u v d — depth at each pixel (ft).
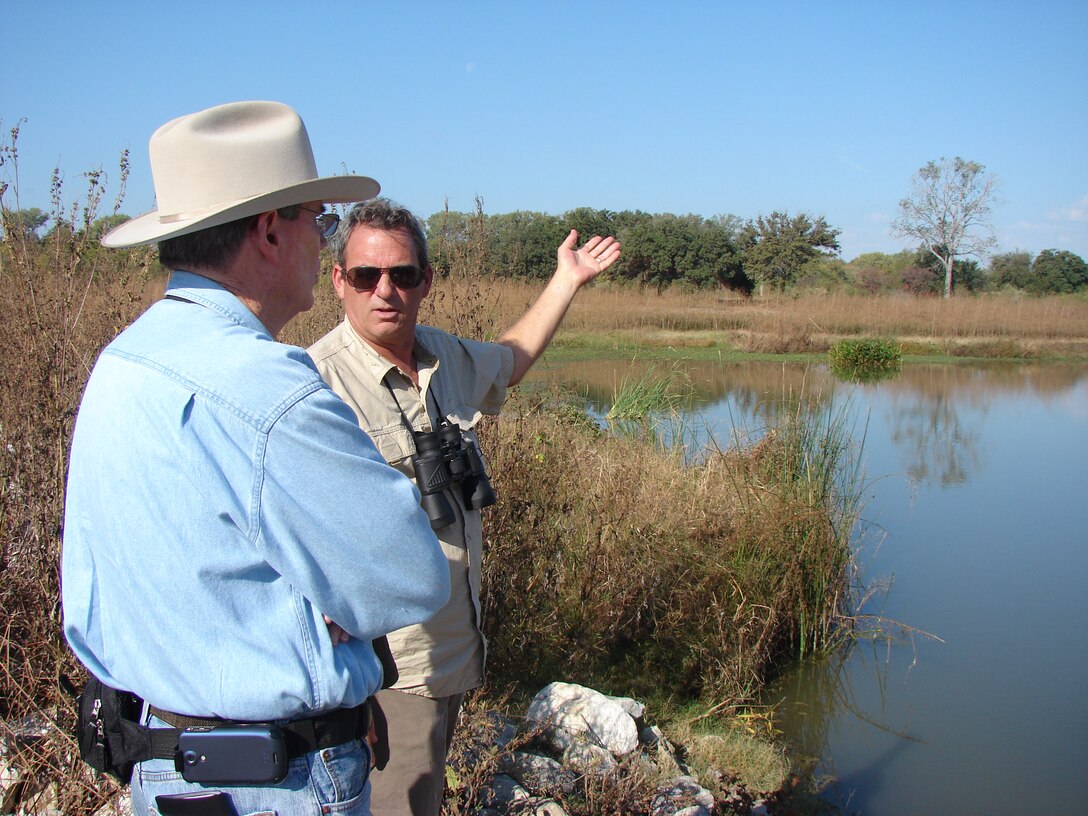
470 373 8.81
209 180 4.87
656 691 15.20
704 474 20.61
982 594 20.34
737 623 16.38
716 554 17.79
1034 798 13.04
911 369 70.74
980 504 28.02
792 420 23.94
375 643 5.68
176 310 4.83
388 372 7.91
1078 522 25.98
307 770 4.71
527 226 116.47
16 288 11.57
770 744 14.20
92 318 12.07
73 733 8.56
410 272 7.72
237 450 4.46
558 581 15.23
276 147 5.05
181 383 4.49
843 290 148.77
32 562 10.09
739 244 158.71
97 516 4.59
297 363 4.75
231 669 4.51
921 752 14.11
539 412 19.03
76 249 11.88
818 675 16.72
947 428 42.09
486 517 13.51
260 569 4.59
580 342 79.05
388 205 7.88
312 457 4.53
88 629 4.82
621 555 16.52
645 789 11.51
